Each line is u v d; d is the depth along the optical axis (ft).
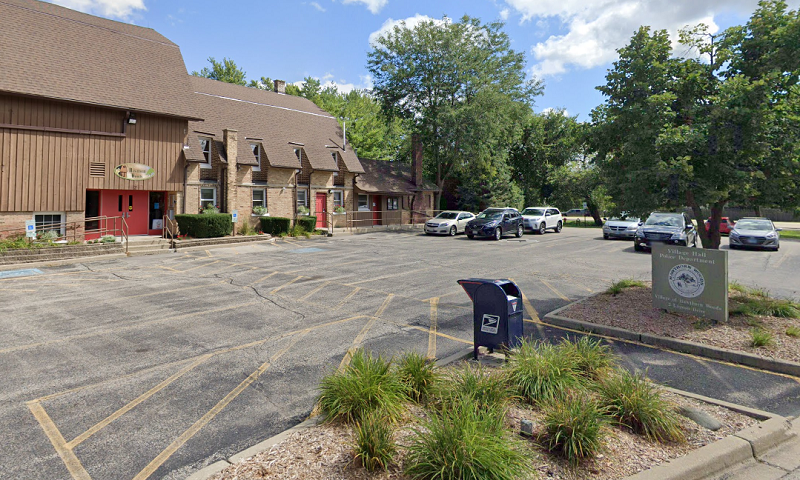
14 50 59.11
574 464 12.38
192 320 29.12
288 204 91.20
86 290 38.01
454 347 23.82
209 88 92.84
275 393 18.30
